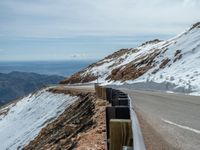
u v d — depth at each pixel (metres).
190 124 11.18
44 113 59.03
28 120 64.06
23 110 81.06
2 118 93.88
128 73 83.88
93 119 17.45
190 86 32.59
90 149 9.68
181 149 7.57
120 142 4.09
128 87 55.66
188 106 17.33
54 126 32.75
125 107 5.83
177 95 27.94
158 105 18.64
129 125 4.07
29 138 44.97
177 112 14.78
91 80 113.75
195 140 8.55
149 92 36.25
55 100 62.62
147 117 13.38
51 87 89.62
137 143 4.58
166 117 13.25
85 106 30.17
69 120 29.06
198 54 66.25
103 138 10.80
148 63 80.69
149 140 8.64
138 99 23.98
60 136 22.17
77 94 49.53
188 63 61.62
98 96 29.45
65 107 48.16
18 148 45.12
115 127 4.09
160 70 69.25
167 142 8.41
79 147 10.41
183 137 8.98
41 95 80.56
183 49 74.56
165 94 30.27
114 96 17.08
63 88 74.31
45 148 22.77
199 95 27.08
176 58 71.12
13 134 61.34
